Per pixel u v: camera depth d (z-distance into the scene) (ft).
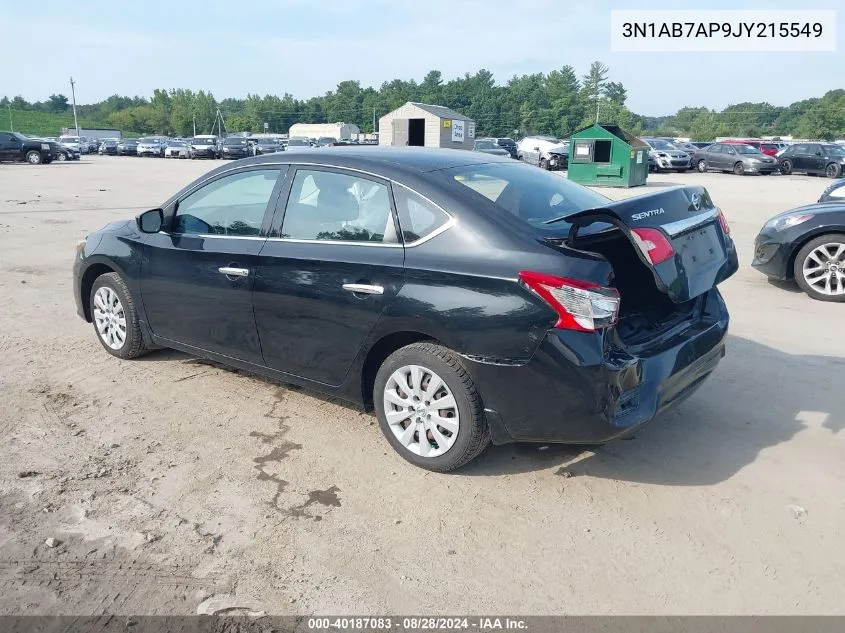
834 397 15.71
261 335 14.24
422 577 9.74
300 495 11.75
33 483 12.04
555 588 9.52
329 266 12.84
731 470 12.54
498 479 12.26
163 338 16.57
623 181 79.56
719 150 108.37
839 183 32.12
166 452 13.20
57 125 431.02
